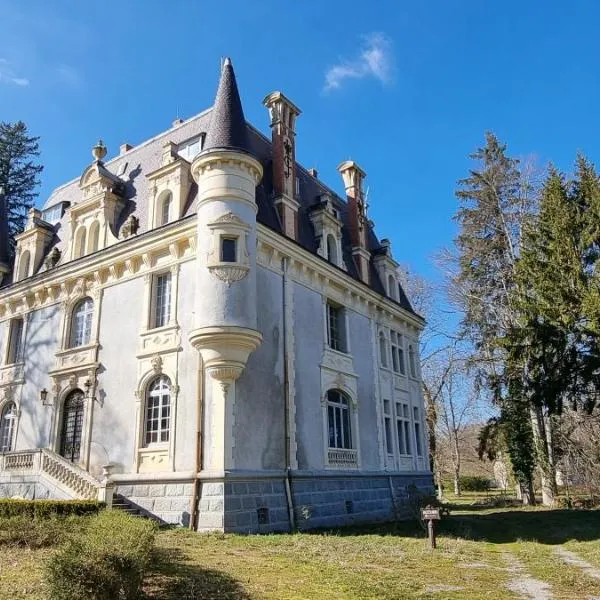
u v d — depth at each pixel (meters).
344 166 30.09
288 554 12.51
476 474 76.19
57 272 23.73
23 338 24.92
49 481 18.52
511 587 10.36
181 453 17.59
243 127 20.03
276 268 20.97
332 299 24.45
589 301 20.73
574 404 24.75
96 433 20.20
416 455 29.36
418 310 46.25
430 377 46.25
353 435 23.84
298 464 19.59
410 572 11.34
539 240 25.47
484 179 38.44
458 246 39.50
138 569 7.77
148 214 21.86
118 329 21.00
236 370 17.39
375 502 23.84
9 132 43.00
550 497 33.56
